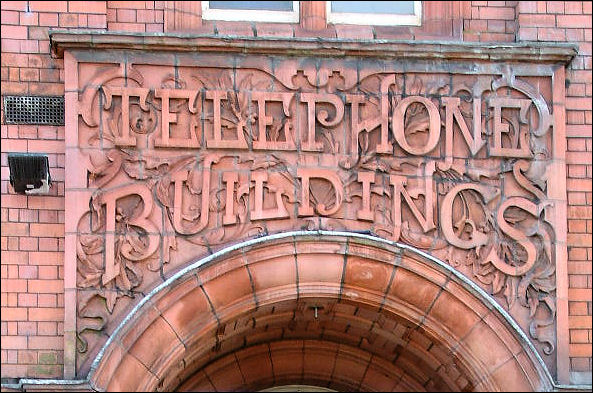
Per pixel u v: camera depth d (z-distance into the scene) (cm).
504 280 1162
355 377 1366
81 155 1134
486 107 1184
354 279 1152
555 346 1152
